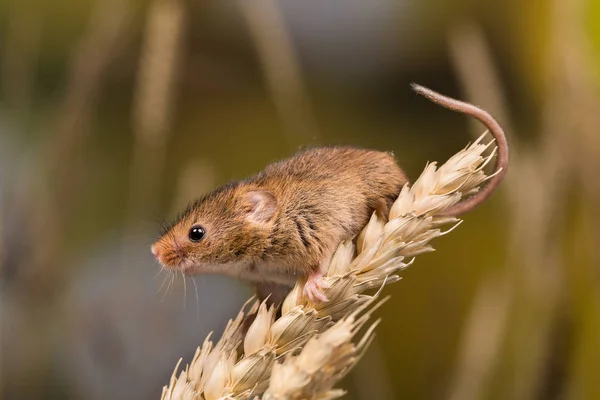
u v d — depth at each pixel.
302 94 1.22
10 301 1.21
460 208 1.11
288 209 1.12
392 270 1.09
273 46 1.21
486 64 1.18
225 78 1.48
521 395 1.18
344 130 1.49
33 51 1.28
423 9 1.47
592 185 1.18
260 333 1.09
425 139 1.49
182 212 1.14
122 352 1.22
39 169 1.21
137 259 1.23
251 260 1.12
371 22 1.50
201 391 1.08
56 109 1.26
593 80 1.19
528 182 1.18
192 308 1.24
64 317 1.21
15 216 1.21
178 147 1.44
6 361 1.20
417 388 1.29
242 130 1.48
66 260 1.22
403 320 1.34
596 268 1.19
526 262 1.17
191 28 1.43
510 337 1.18
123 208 1.30
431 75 1.51
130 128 1.37
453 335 1.31
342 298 1.09
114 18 1.22
